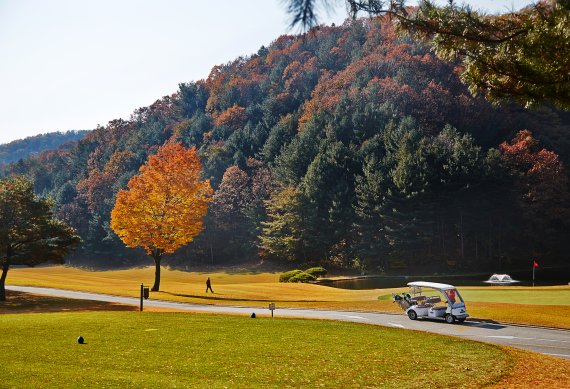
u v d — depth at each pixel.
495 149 97.94
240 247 116.12
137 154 169.88
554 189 96.31
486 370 17.41
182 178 53.75
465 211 97.06
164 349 20.30
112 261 127.56
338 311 36.56
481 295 40.75
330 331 25.27
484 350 20.80
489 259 95.56
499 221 97.81
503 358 19.31
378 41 165.25
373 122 118.12
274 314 35.00
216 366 17.58
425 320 31.39
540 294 39.56
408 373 16.94
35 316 29.89
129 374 16.16
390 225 96.56
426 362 18.58
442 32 11.87
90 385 14.66
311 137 121.25
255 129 142.50
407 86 123.56
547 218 97.25
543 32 11.12
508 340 24.70
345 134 120.75
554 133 110.56
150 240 51.81
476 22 11.78
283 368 17.41
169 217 53.19
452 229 99.50
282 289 54.16
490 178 94.75
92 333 23.64
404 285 72.25
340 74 157.75
